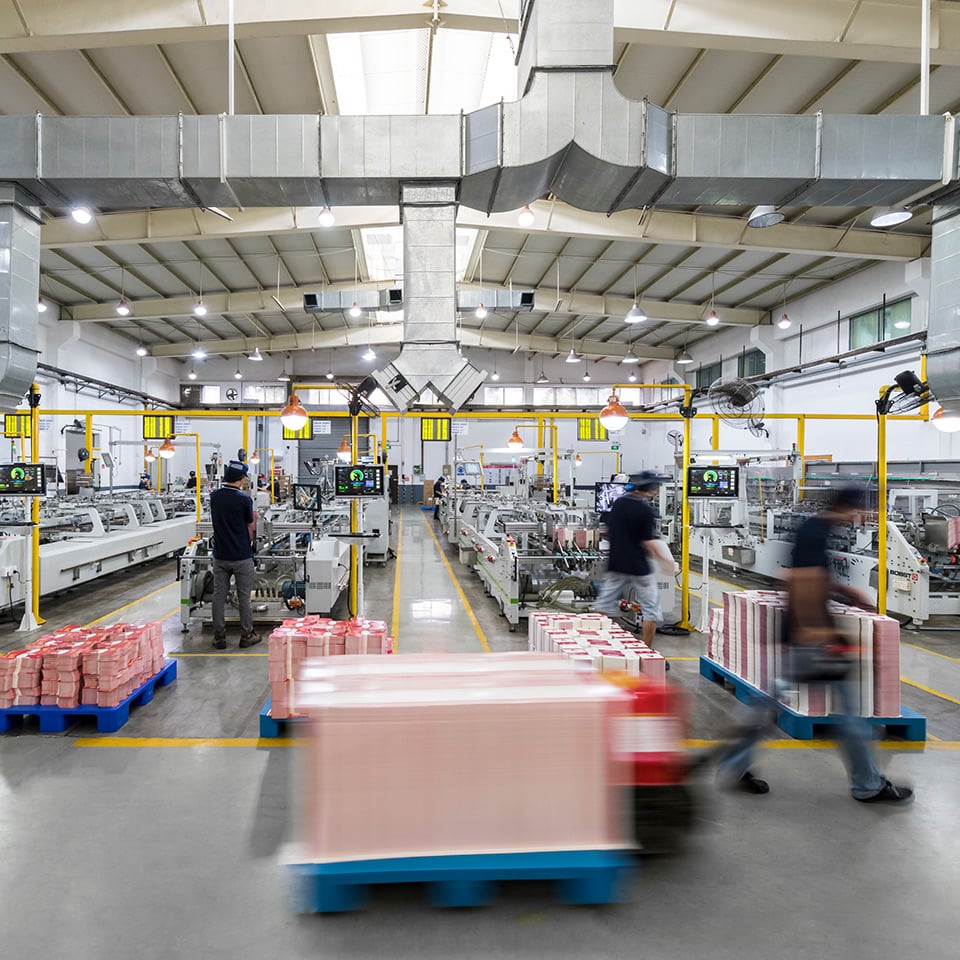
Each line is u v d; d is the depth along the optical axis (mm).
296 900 2152
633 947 1947
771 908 2125
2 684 3531
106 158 3088
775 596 4105
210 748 3363
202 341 17641
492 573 6996
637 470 22266
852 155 3150
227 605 5992
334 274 12992
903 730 3547
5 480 5680
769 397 14227
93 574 7414
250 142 3100
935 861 2400
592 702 2051
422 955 1911
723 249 10672
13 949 1921
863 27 4992
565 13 3016
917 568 6113
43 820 2650
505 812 2006
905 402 7316
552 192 3525
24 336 3365
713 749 3064
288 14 4945
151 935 1987
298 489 8609
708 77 6176
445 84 6988
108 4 4914
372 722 1976
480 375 3275
